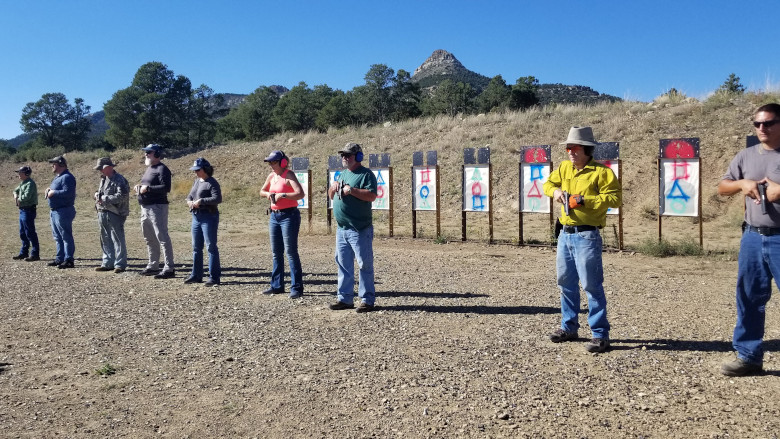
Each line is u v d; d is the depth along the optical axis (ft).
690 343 17.07
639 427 11.59
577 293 17.52
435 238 46.06
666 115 70.79
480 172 43.73
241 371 15.89
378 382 14.66
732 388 13.44
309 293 26.37
